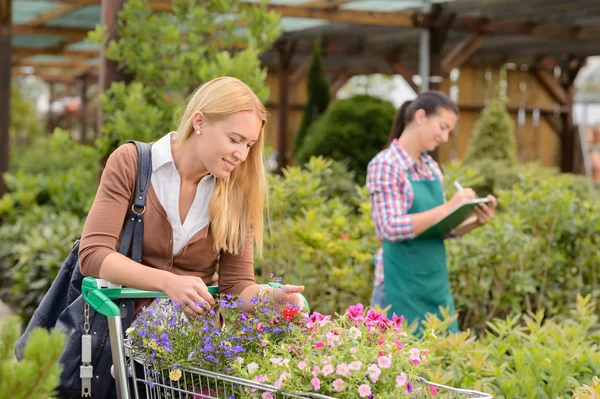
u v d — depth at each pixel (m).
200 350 2.44
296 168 6.45
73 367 2.72
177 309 2.57
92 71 22.31
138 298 2.76
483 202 4.30
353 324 2.72
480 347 3.96
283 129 15.16
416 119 4.36
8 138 9.60
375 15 10.30
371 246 6.18
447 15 10.41
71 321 2.75
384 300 4.52
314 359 2.42
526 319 4.25
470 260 5.81
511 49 14.48
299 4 10.12
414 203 4.39
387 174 4.33
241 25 7.25
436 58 10.59
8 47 9.56
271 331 2.61
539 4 10.29
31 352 2.00
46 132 26.77
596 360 3.70
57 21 14.20
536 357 3.63
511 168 10.78
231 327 2.60
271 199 5.96
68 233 7.64
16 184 8.88
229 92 2.69
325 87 13.74
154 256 2.80
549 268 6.08
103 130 6.45
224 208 2.82
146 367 2.50
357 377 2.37
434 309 4.41
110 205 2.70
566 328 4.11
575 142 15.53
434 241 4.41
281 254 5.85
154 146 2.80
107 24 6.48
